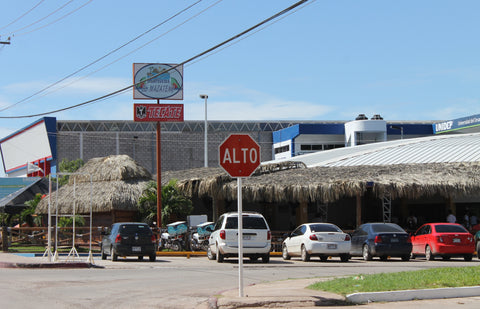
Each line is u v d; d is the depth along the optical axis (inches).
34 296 564.1
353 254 1240.8
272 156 4830.2
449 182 1405.0
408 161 1798.7
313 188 1438.2
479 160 1630.2
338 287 549.0
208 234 1445.6
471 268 679.1
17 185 3070.9
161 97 1740.9
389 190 1397.6
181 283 689.6
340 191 1417.3
